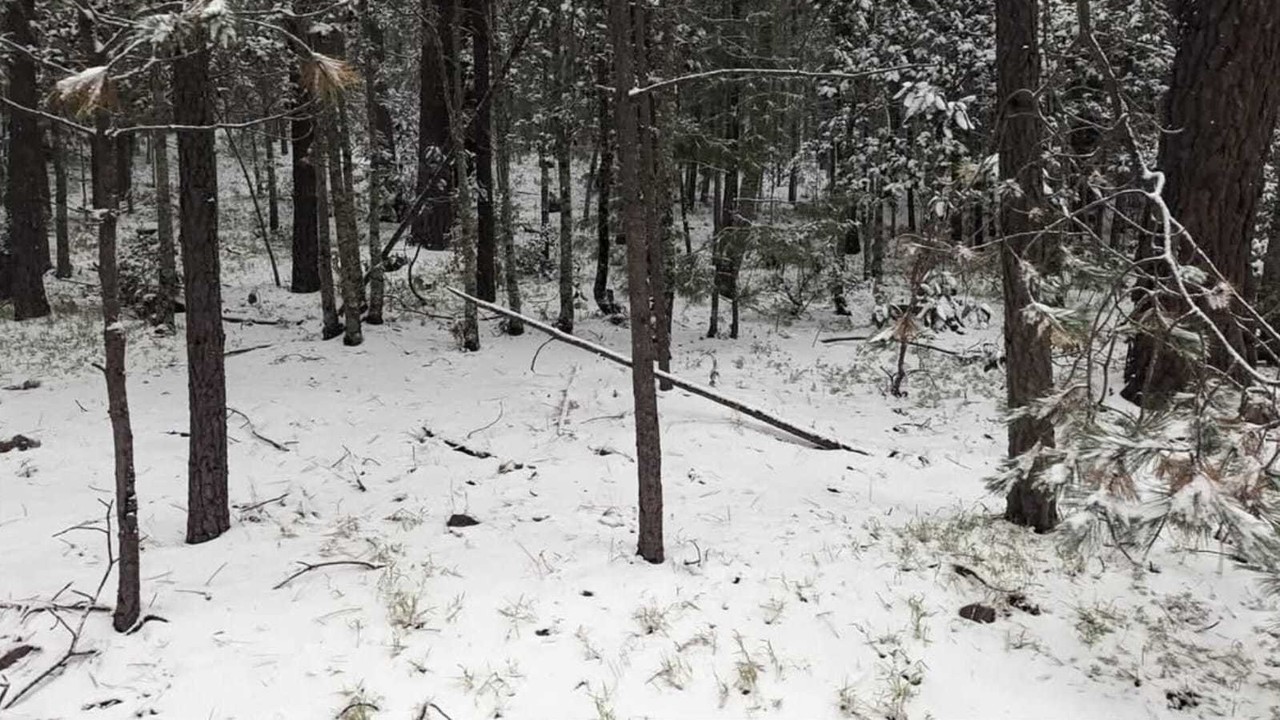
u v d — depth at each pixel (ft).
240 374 40.70
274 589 19.38
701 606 18.90
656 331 39.04
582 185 115.85
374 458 30.42
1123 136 16.40
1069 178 20.44
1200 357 11.62
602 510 25.21
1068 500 12.01
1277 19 27.35
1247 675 17.22
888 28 59.82
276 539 22.52
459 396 38.24
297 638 17.25
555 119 55.01
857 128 66.85
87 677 15.84
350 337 46.32
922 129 61.05
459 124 44.86
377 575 20.17
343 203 45.57
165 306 49.55
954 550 21.95
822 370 46.14
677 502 26.13
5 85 49.88
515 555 21.49
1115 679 16.97
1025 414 13.37
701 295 59.72
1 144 79.15
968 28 59.21
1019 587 20.11
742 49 48.52
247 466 29.40
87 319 53.26
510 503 25.79
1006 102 20.43
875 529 23.53
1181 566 21.33
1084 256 15.34
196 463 22.17
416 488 27.22
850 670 16.83
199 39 17.15
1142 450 10.76
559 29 51.55
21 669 16.07
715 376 41.96
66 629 17.37
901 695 16.03
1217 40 27.81
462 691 15.74
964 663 17.20
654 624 18.03
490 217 53.88
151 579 19.80
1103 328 12.32
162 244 49.19
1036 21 20.36
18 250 53.06
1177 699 16.44
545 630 17.74
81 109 13.16
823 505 25.82
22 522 23.75
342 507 25.58
